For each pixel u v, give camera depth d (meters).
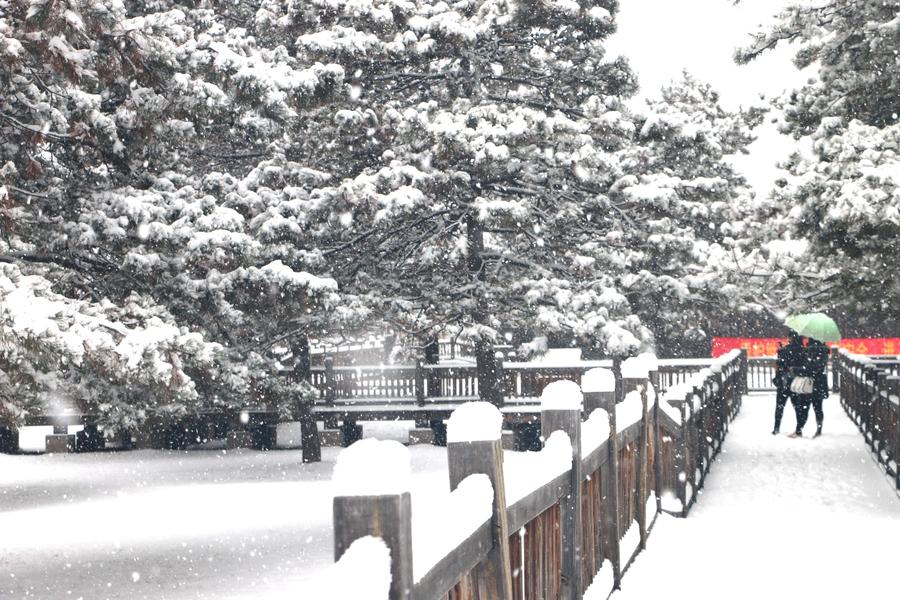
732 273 21.53
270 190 21.31
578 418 5.42
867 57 21.28
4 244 15.66
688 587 7.23
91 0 15.06
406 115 22.25
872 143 17.39
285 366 29.36
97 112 15.89
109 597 10.52
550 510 5.10
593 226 25.72
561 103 25.80
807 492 13.18
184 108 16.61
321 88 19.33
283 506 16.89
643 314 36.69
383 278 24.69
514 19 24.16
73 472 23.06
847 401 24.75
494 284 25.25
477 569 3.54
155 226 16.39
